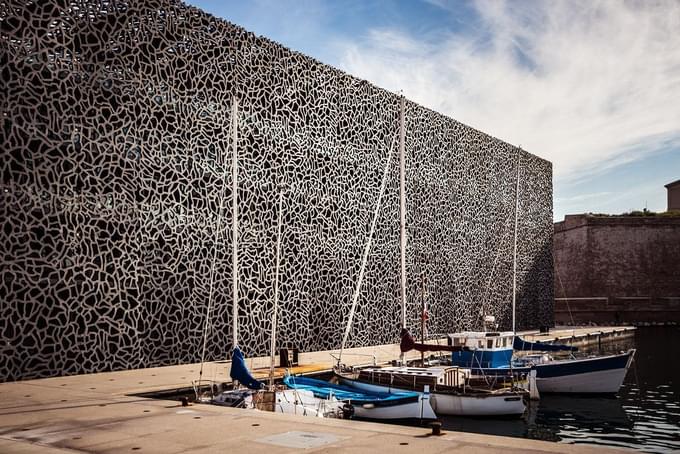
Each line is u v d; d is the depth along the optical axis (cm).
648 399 1931
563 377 2009
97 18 1762
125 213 1802
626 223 5159
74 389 1344
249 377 1324
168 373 1688
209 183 2031
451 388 1627
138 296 1822
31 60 1623
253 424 875
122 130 1809
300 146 2373
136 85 1848
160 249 1878
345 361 2114
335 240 2511
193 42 2011
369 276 2686
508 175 3869
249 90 2181
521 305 3931
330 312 2466
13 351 1561
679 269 5094
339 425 865
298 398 1385
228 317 2062
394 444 740
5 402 1120
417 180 3019
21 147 1587
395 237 2844
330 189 2503
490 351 2050
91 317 1716
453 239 3278
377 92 2798
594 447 720
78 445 752
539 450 701
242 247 2119
